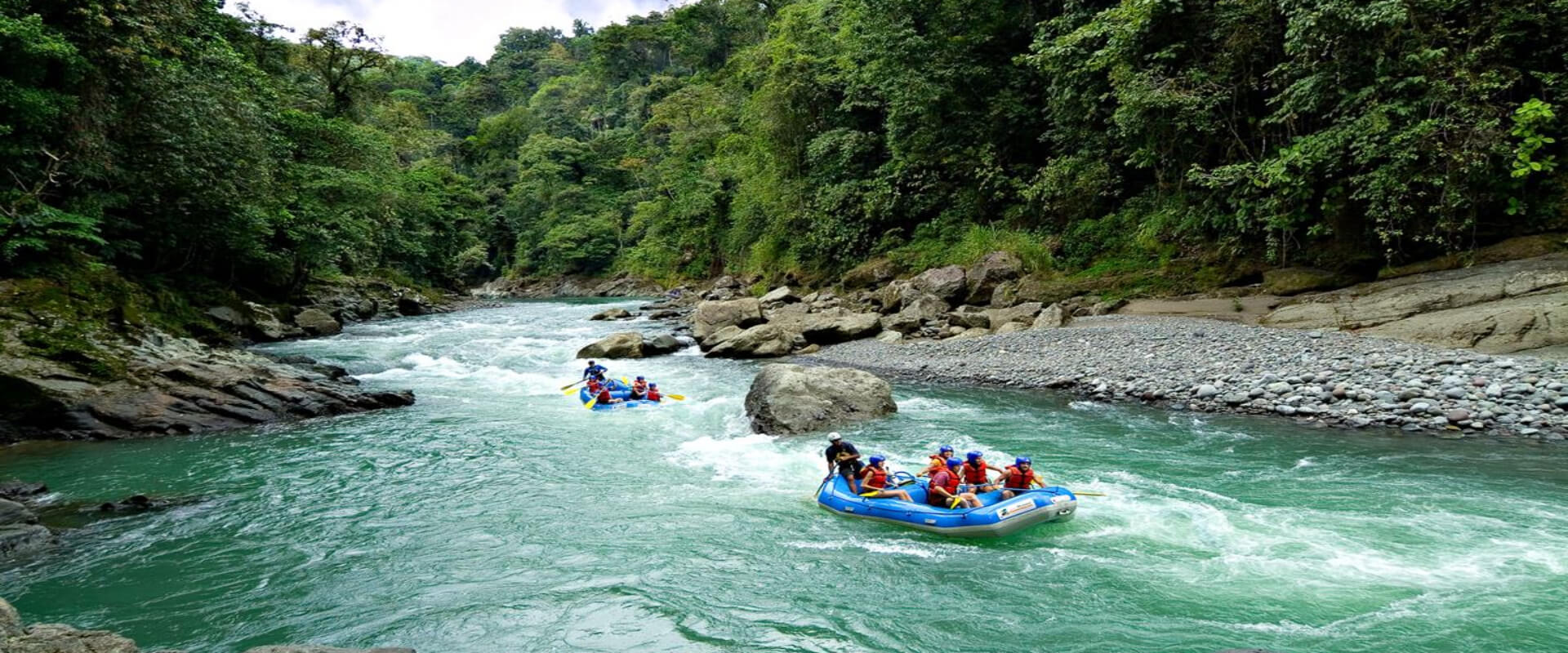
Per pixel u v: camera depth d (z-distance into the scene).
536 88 110.94
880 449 12.20
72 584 7.30
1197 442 11.99
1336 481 9.85
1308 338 16.30
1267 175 20.00
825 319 25.38
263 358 18.17
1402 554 7.56
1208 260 22.86
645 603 6.89
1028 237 27.06
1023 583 7.20
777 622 6.52
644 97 75.12
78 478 10.85
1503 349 14.23
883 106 34.50
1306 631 6.12
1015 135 30.36
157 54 20.91
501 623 6.54
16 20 16.00
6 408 12.84
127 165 20.36
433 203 50.22
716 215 52.84
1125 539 8.20
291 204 29.33
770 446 12.60
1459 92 17.41
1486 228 18.22
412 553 8.14
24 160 17.48
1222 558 7.62
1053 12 29.12
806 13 42.91
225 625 6.52
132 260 23.62
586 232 67.75
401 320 34.91
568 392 17.70
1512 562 7.29
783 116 38.69
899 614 6.64
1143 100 21.48
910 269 31.05
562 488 10.42
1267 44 21.09
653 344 24.20
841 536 8.53
